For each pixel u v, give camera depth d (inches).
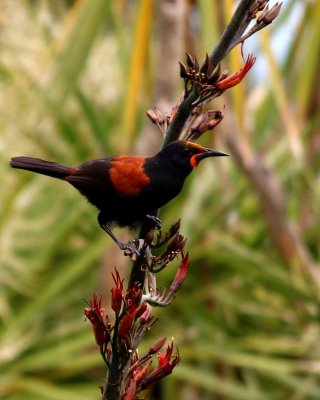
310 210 544.4
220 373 497.0
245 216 519.5
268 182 461.7
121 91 517.7
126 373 186.1
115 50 522.6
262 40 386.9
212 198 502.3
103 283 444.1
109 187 236.4
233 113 427.5
